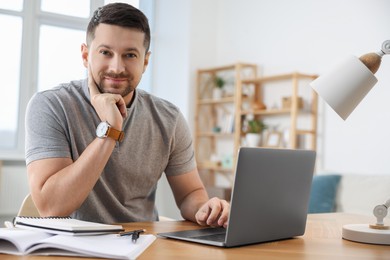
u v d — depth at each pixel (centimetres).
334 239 137
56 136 159
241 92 563
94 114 171
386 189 392
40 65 578
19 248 102
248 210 118
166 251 110
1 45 560
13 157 547
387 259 112
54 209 145
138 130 178
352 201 406
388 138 431
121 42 156
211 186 571
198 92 609
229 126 585
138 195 181
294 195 132
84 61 176
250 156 115
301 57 518
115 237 117
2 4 559
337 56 481
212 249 115
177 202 191
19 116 568
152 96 190
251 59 581
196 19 615
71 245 102
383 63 437
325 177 425
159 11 643
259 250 116
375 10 448
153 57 645
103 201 172
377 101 441
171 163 190
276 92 544
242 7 596
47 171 151
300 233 138
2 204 545
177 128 189
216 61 632
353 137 461
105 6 159
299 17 521
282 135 526
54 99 166
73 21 589
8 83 564
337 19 482
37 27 575
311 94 502
